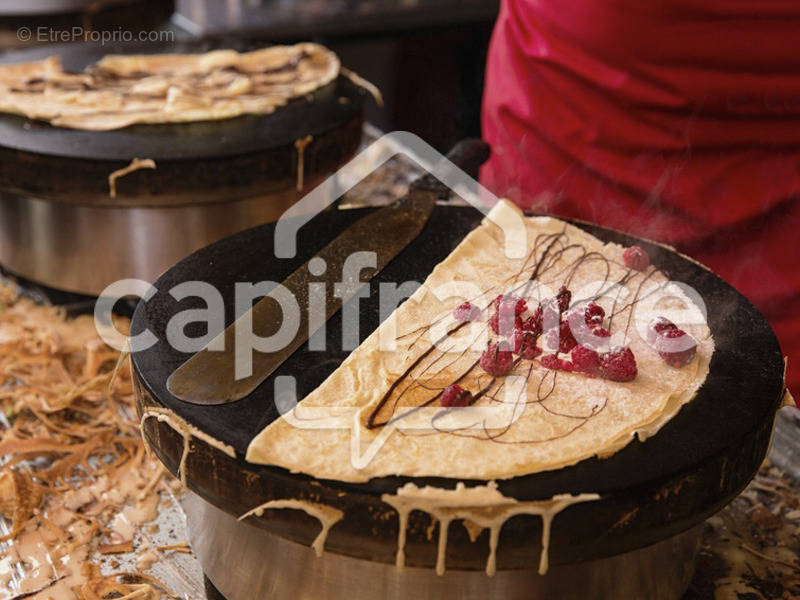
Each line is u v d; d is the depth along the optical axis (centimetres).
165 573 95
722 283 98
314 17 204
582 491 77
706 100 115
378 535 78
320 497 77
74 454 106
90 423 112
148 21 179
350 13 206
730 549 98
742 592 94
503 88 128
